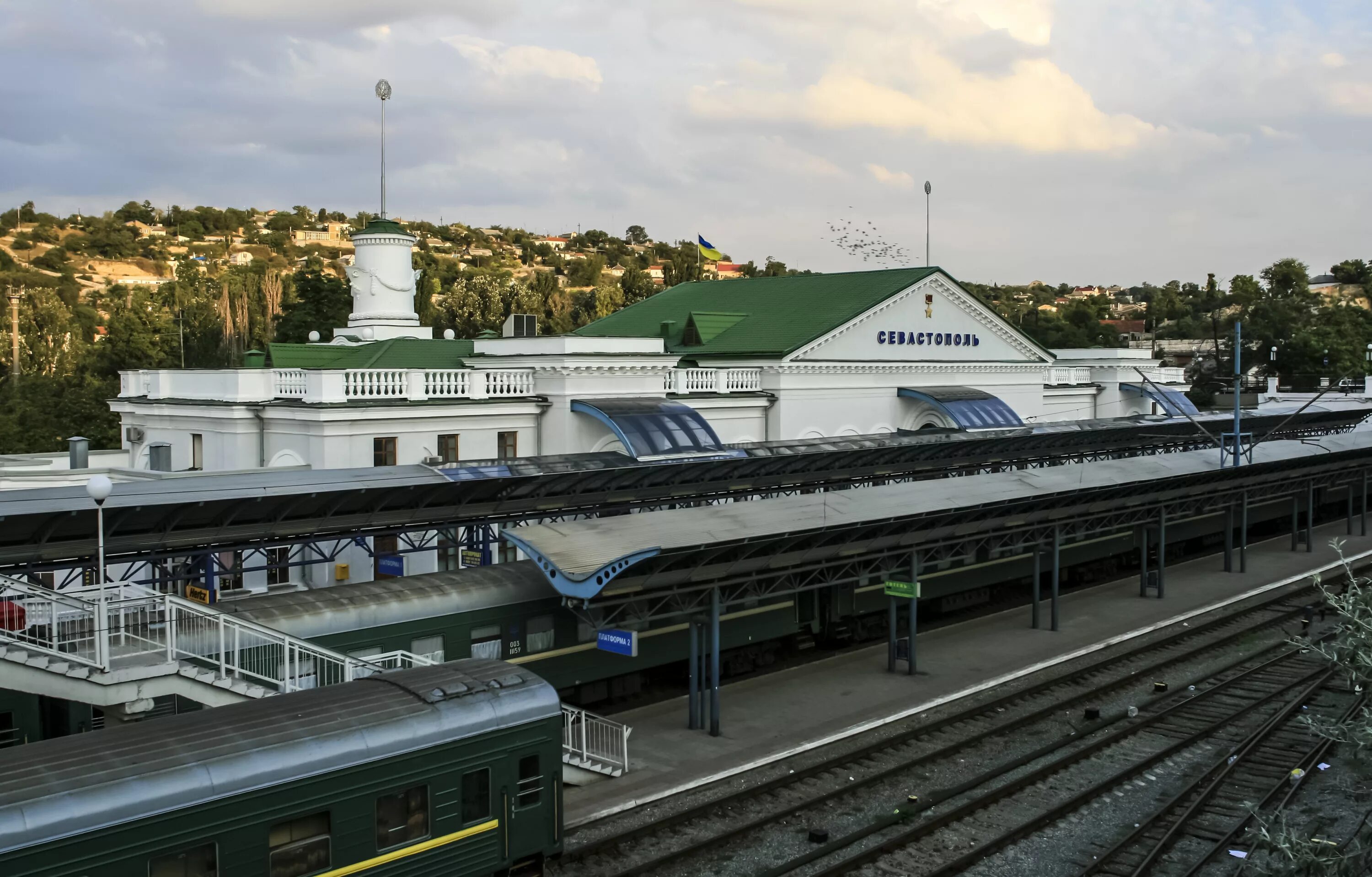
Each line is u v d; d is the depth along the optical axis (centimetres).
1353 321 11319
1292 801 2266
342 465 3403
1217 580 4581
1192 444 5422
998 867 1972
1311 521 5262
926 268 5056
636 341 4103
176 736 1466
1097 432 4850
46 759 1368
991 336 5403
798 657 3412
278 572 3338
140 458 4238
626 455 3447
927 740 2639
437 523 2908
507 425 3806
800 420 4531
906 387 4953
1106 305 17612
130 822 1322
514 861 1736
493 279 10956
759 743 2564
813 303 5038
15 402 6581
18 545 2189
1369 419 7262
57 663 1820
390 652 2206
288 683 2030
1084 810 2227
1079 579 4553
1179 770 2458
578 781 2280
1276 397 8538
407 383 3553
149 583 2461
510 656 2516
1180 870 1961
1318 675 3197
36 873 1248
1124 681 3114
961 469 4384
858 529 2789
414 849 1602
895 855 2009
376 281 4828
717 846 2038
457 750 1648
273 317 9775
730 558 2578
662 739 2600
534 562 2644
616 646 2417
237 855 1415
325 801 1498
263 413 3619
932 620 3906
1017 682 3139
